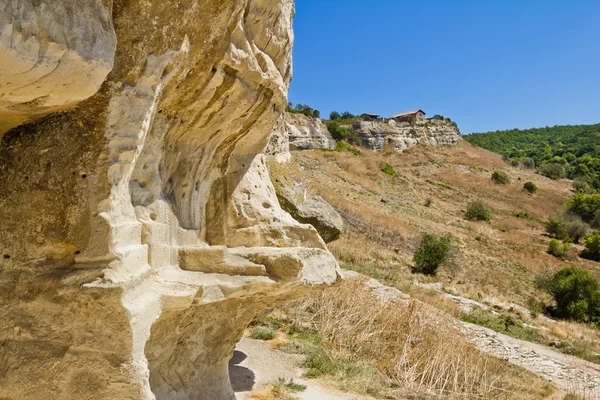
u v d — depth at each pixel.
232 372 7.41
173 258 3.98
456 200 51.66
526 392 10.95
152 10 3.09
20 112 2.89
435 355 10.00
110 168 2.99
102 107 2.97
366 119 84.06
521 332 16.95
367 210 32.00
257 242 4.94
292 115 62.88
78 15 2.50
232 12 3.61
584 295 22.88
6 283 3.10
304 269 4.40
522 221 48.34
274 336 9.69
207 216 4.82
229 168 4.99
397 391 8.48
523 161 81.81
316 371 8.07
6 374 3.04
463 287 22.83
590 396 11.86
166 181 4.10
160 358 4.41
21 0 2.17
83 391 2.96
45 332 3.01
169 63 3.27
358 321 10.94
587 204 54.41
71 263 3.01
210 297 3.86
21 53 2.23
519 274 30.06
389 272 21.70
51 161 3.03
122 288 2.92
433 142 80.19
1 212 3.14
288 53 4.87
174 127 4.00
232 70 3.99
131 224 3.23
